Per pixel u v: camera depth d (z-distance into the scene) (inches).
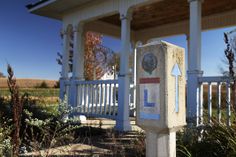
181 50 95.7
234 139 134.6
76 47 345.1
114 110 297.0
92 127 273.0
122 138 224.1
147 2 268.4
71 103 346.0
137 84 97.0
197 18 232.1
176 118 91.9
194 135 159.8
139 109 95.7
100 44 606.5
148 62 93.4
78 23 343.0
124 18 287.1
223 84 202.8
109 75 598.5
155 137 93.9
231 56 143.3
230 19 331.3
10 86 97.9
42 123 152.9
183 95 95.5
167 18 370.6
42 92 487.5
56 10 361.1
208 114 178.9
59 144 170.1
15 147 107.0
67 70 366.3
